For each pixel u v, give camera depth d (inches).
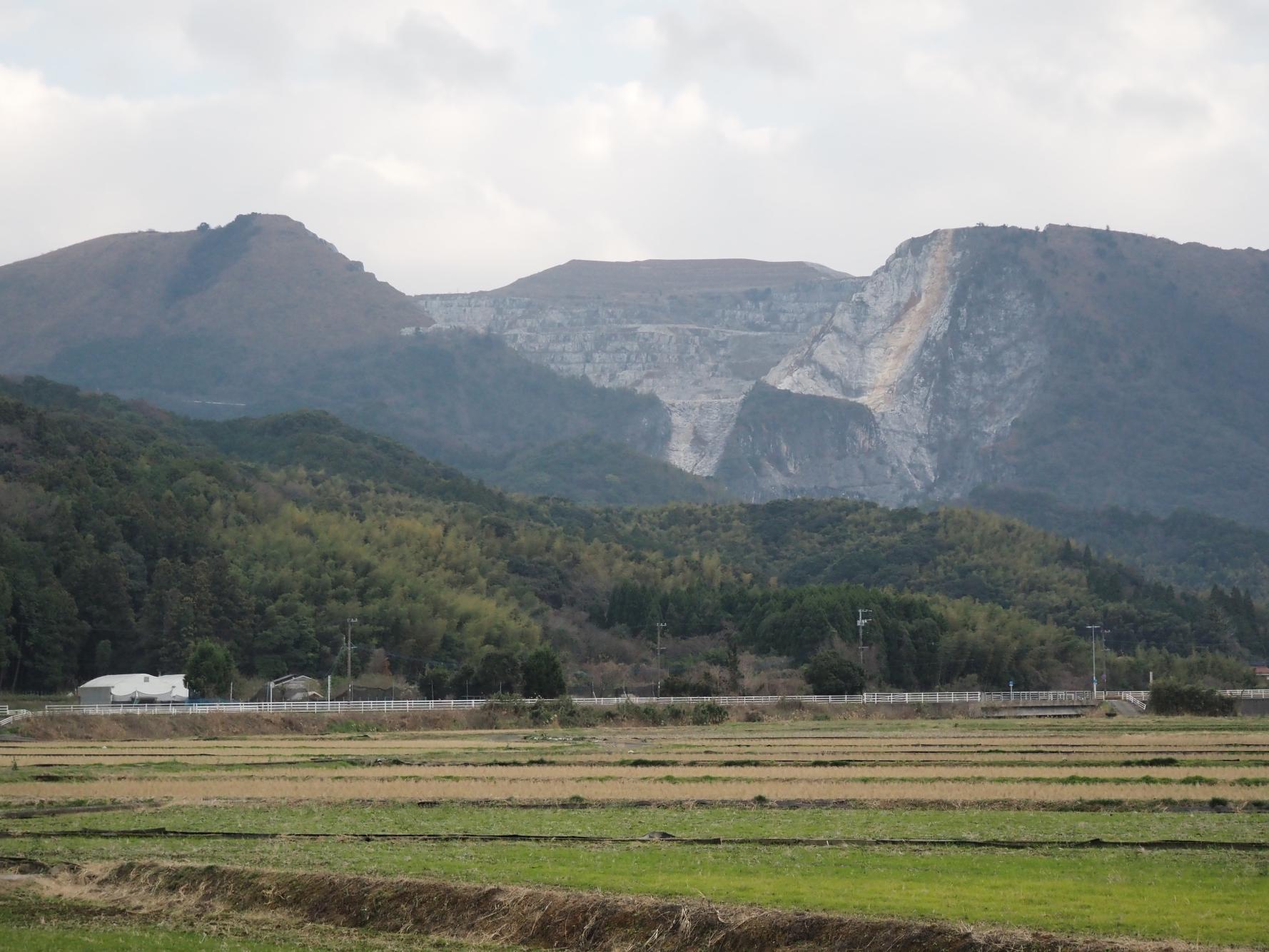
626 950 2142.0
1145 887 2341.3
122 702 7411.4
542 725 7273.6
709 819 3267.7
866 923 2087.8
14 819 3368.6
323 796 3708.2
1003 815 3309.5
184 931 2303.2
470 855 2738.7
